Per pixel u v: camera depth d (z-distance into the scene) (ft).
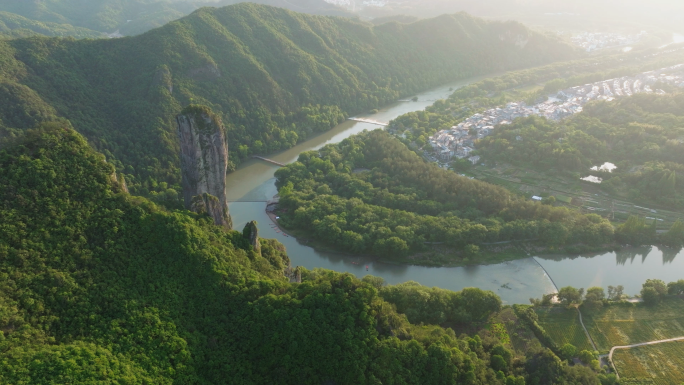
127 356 347.36
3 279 359.46
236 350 392.68
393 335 425.69
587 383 447.83
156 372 344.90
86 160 463.42
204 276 431.84
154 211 460.96
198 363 372.17
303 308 416.46
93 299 378.73
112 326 362.94
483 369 434.30
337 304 420.77
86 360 322.34
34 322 346.95
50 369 305.94
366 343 402.11
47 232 402.52
